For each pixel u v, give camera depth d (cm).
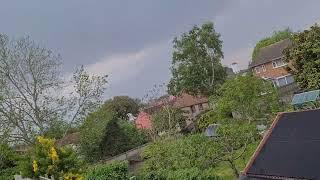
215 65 6372
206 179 1745
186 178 1738
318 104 3120
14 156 3553
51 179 2656
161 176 1988
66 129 3747
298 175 1113
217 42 6366
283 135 1301
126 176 2178
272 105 3000
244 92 2998
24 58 3650
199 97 7212
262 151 1305
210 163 2205
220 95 3709
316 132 1208
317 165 1098
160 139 3372
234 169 2272
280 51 6612
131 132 5144
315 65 3825
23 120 3594
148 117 5356
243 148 2559
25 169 2869
